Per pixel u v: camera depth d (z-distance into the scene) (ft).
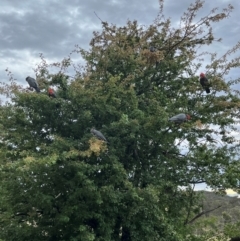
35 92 33.96
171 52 45.19
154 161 40.14
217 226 43.86
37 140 35.58
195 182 41.47
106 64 41.04
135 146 38.55
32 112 35.94
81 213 32.63
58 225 33.60
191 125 37.76
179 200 41.22
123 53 40.27
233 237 42.29
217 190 40.83
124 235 38.45
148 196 33.65
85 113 34.50
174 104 41.50
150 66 42.98
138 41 45.93
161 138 38.34
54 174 32.19
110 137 35.42
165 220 35.45
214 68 42.73
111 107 35.65
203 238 40.91
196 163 41.37
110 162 33.96
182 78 45.27
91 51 42.14
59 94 36.50
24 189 32.42
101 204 33.60
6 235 34.06
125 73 41.88
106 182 33.76
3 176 31.89
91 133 33.73
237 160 41.11
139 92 43.78
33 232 33.55
